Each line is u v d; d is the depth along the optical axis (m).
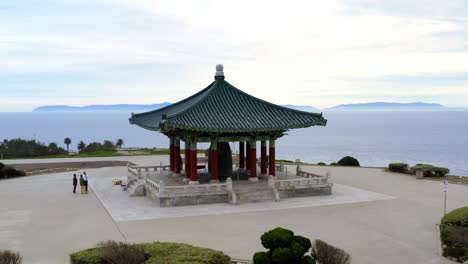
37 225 36.94
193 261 21.91
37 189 53.97
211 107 47.66
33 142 135.00
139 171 55.41
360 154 168.12
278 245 23.36
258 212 41.06
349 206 43.47
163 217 39.34
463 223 28.98
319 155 163.38
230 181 45.16
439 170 61.50
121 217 39.38
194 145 47.00
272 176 48.78
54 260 28.28
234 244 31.41
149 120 54.38
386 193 50.06
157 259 22.34
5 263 23.48
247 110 48.44
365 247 30.84
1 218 39.31
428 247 30.83
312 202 45.22
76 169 73.69
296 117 48.25
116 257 22.78
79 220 38.59
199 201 44.44
